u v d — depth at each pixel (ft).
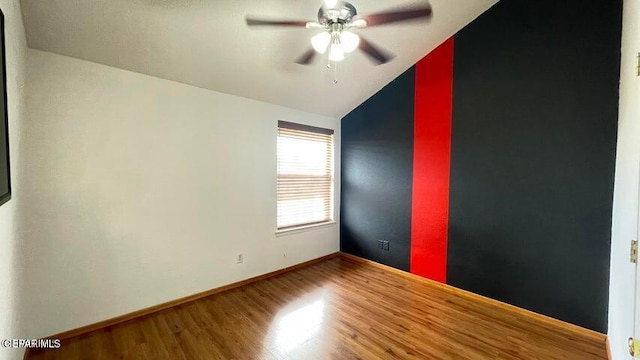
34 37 5.98
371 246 12.43
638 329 3.90
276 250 11.16
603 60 6.90
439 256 10.16
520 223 8.32
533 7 8.01
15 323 5.22
